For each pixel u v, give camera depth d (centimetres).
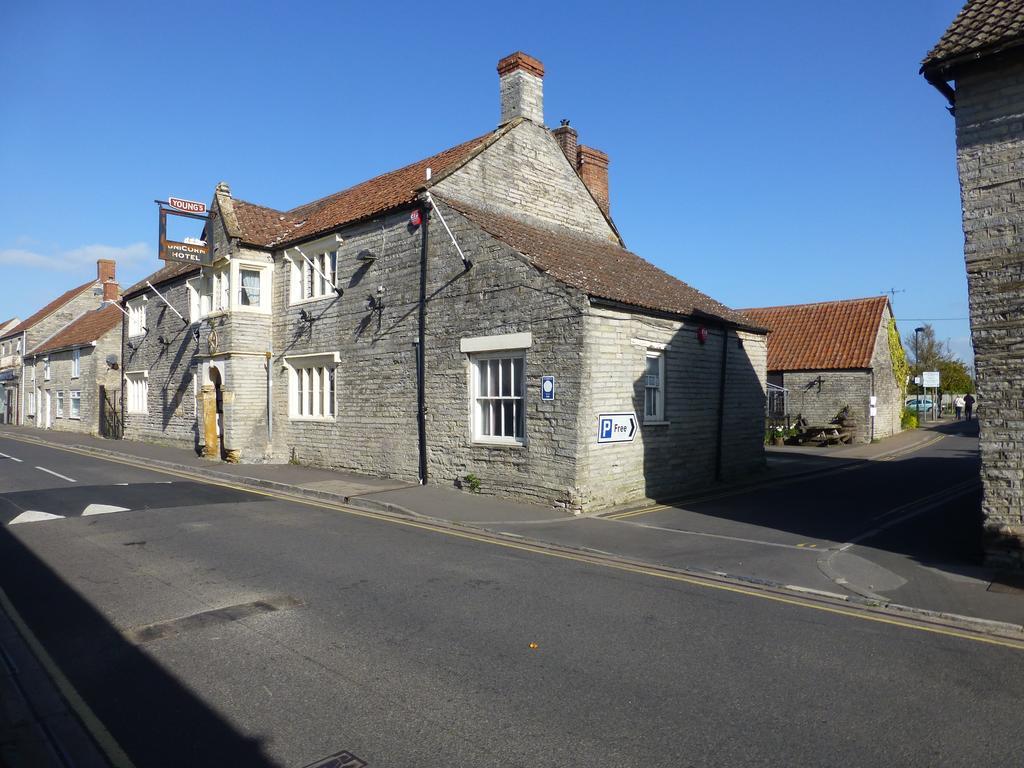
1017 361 819
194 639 608
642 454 1430
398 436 1603
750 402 1872
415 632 628
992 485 841
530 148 1803
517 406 1369
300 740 436
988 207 836
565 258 1500
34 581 785
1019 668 556
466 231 1453
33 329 4688
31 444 2825
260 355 2003
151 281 2641
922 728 453
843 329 3159
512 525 1138
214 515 1201
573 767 404
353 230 1741
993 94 835
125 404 2888
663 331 1509
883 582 799
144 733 445
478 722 459
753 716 469
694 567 877
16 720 463
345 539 1022
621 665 555
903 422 3809
